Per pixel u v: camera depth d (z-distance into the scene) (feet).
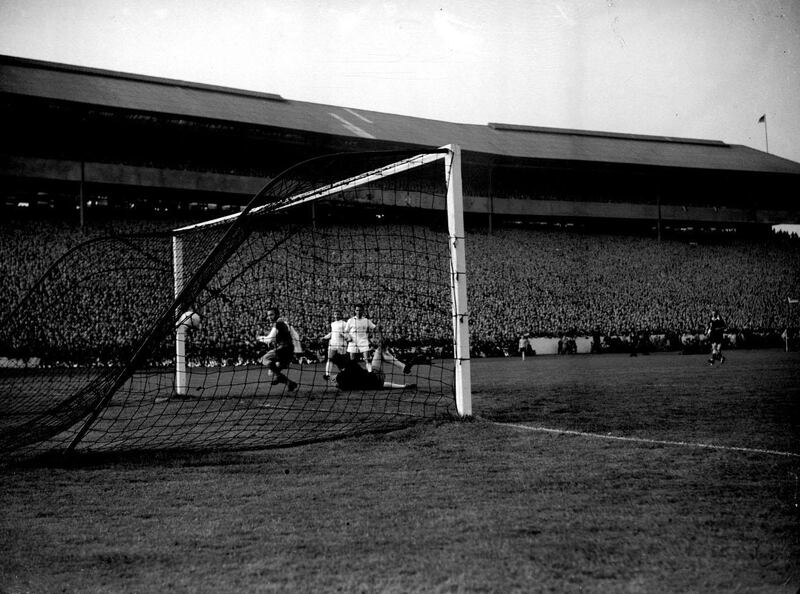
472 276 124.06
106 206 117.60
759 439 19.99
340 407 29.86
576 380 45.91
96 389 23.53
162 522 12.53
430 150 26.66
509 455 18.04
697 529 11.27
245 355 75.61
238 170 128.36
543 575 9.34
